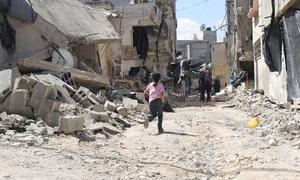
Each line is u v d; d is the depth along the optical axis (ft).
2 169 25.77
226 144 39.22
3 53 52.26
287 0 51.57
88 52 78.23
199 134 45.11
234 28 130.41
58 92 44.52
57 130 37.99
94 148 35.42
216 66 174.19
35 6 65.72
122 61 103.71
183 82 117.91
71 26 68.80
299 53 50.83
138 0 117.29
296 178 27.55
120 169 29.25
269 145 37.45
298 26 51.16
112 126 44.96
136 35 109.19
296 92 51.80
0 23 52.26
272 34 62.64
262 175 28.43
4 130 36.50
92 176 26.50
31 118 40.86
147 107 62.75
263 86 81.76
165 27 133.80
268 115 53.06
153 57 124.16
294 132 40.88
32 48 57.77
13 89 41.50
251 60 114.52
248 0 115.65
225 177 28.94
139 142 39.93
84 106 50.67
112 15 91.20
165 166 31.17
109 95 68.54
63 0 73.36
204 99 101.96
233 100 93.66
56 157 30.32
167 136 43.14
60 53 61.26
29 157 29.43
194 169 30.78
